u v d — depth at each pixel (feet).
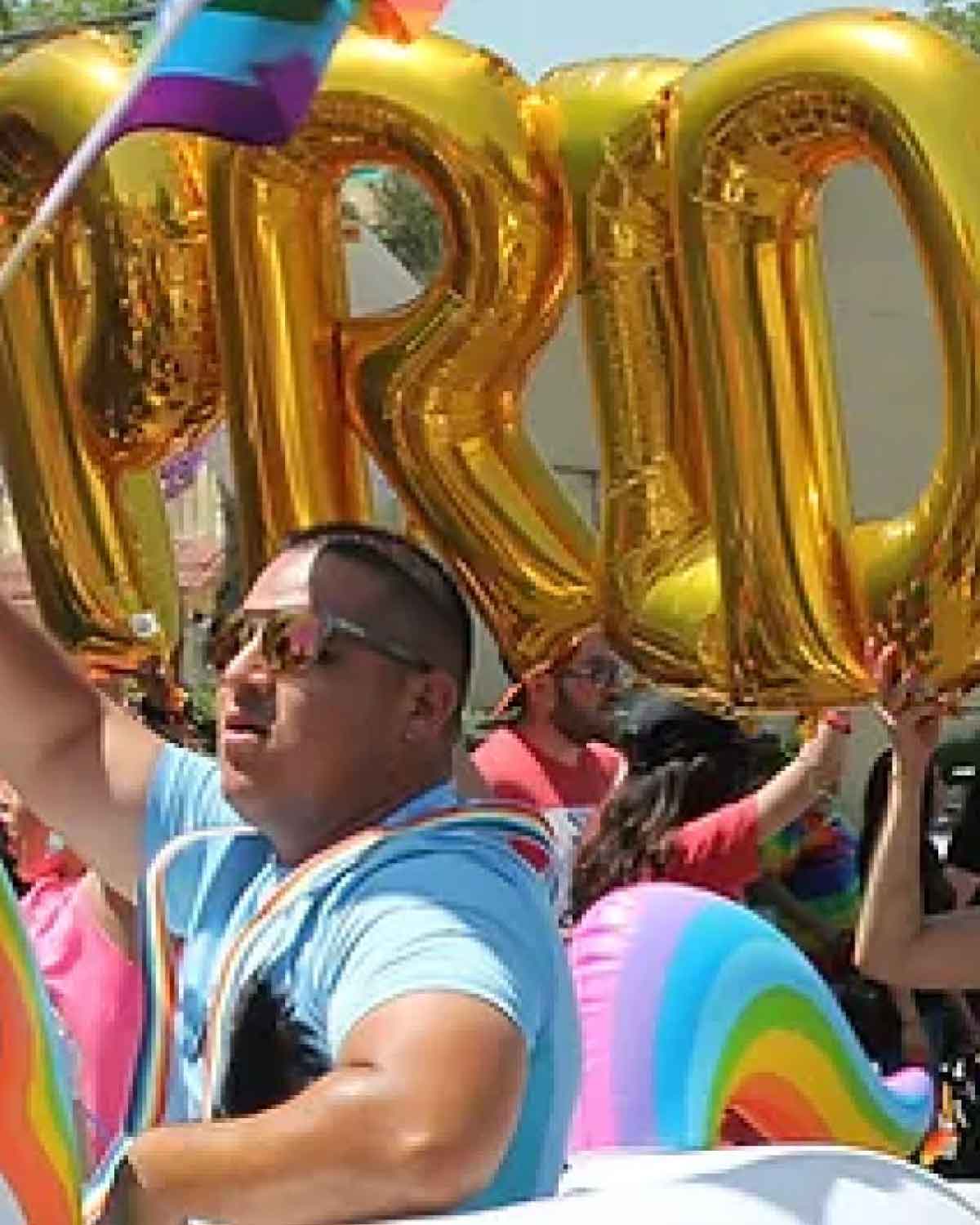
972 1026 49.44
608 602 26.40
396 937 20.12
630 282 26.18
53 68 28.53
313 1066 20.79
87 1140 23.07
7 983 18.16
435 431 27.20
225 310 28.12
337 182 27.89
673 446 26.20
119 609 29.22
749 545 25.00
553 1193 21.15
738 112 24.81
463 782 27.81
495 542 27.30
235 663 22.44
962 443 23.85
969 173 23.57
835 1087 32.58
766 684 25.07
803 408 25.35
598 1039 29.60
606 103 26.14
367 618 22.02
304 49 21.40
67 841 25.89
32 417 28.96
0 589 26.68
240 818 23.77
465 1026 19.43
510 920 20.53
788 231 25.32
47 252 28.71
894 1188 21.67
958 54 24.12
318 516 28.07
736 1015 30.40
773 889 48.75
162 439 29.30
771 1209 20.54
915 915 28.68
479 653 48.65
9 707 25.38
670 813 39.42
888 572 24.63
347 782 22.17
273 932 21.33
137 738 25.58
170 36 19.26
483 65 26.68
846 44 24.16
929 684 24.59
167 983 22.56
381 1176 18.98
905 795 27.94
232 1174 19.17
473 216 26.58
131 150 28.09
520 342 27.25
